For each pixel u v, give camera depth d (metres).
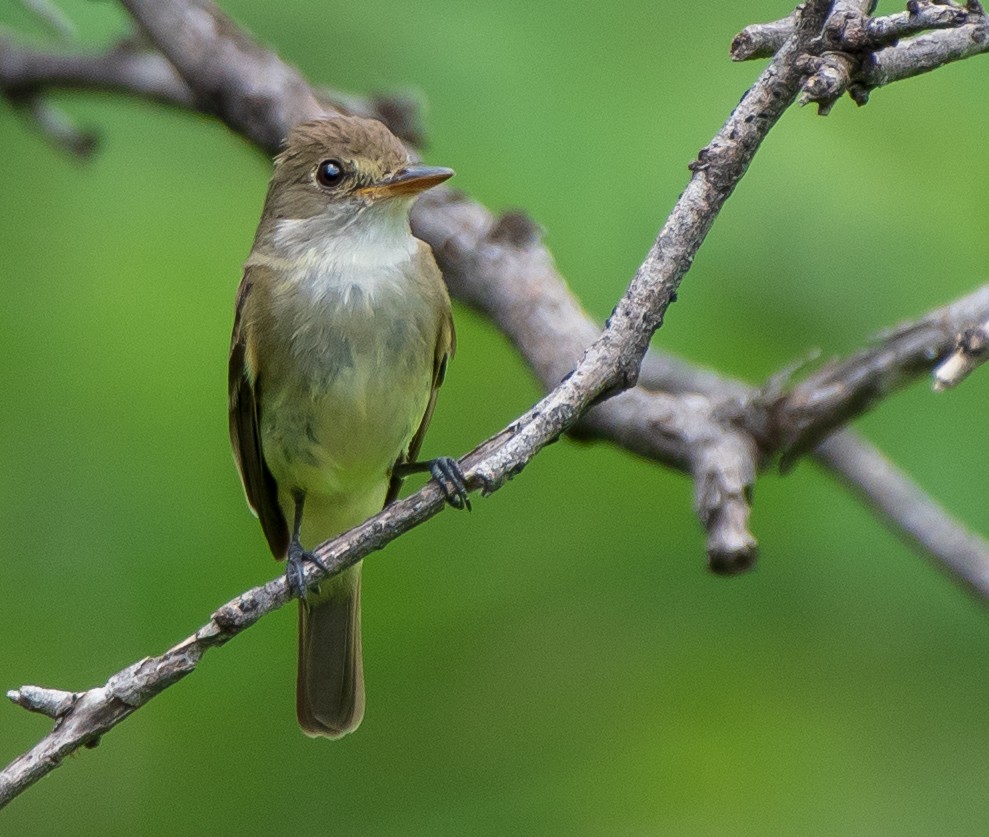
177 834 10.98
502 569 11.21
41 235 10.95
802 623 10.94
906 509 8.55
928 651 10.80
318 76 10.26
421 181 8.62
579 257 9.47
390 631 11.15
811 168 9.53
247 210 10.83
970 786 10.52
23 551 10.55
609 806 10.82
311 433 8.81
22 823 11.20
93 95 10.59
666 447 7.63
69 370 10.57
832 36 5.69
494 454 5.92
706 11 9.90
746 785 10.71
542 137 9.65
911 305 9.50
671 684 11.05
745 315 9.77
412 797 10.98
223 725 11.10
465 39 9.93
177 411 10.45
